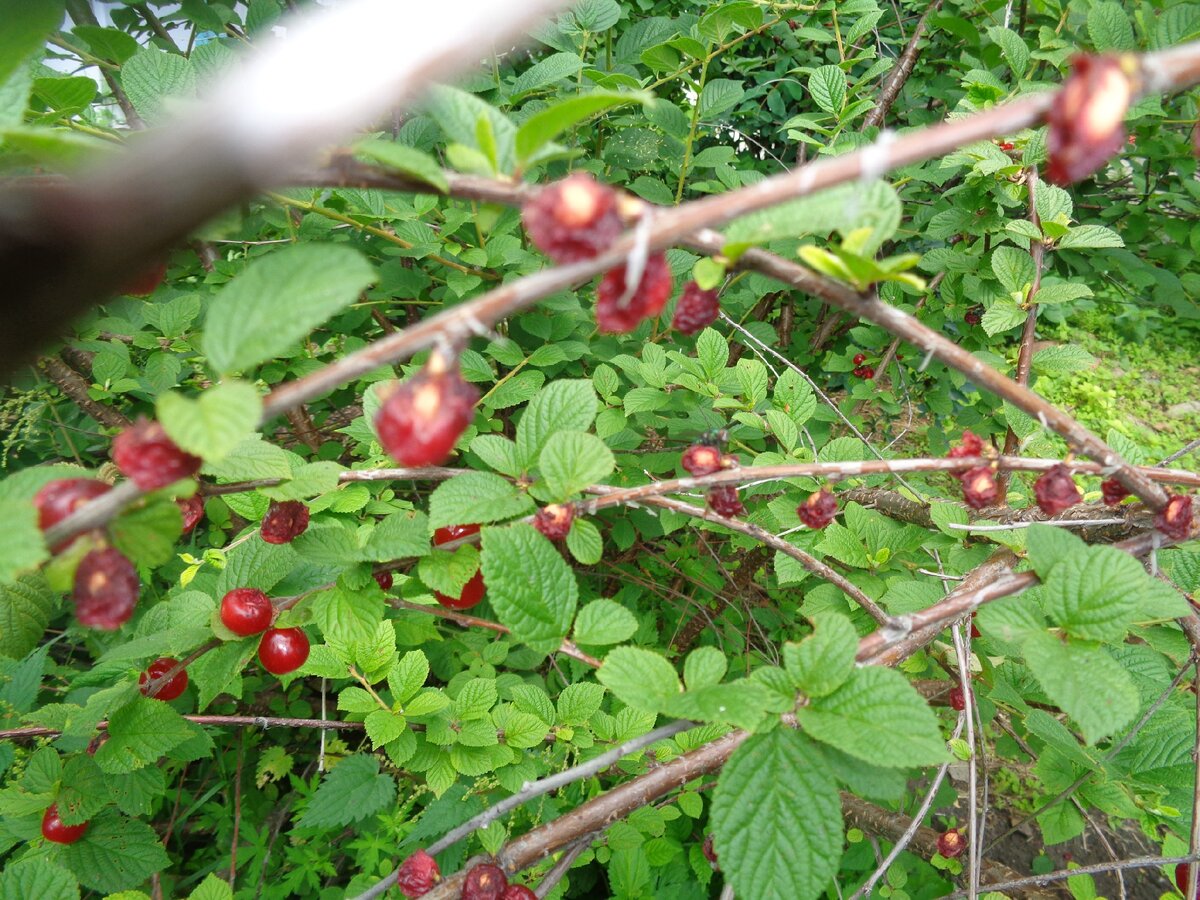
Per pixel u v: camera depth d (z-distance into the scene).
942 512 0.27
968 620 0.25
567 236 0.12
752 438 0.35
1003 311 0.29
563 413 0.21
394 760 0.27
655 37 0.42
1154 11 0.41
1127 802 0.28
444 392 0.13
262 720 0.30
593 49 0.43
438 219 0.35
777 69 0.63
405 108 0.35
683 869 0.39
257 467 0.19
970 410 0.48
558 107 0.14
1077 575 0.18
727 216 0.13
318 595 0.22
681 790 0.33
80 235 0.07
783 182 0.13
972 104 0.34
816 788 0.17
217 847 0.43
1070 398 0.99
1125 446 0.24
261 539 0.24
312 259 0.14
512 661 0.40
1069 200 0.30
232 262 0.37
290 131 0.07
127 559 0.15
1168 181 0.57
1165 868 0.29
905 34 0.61
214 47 0.28
